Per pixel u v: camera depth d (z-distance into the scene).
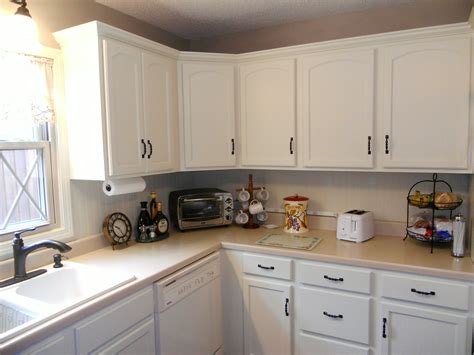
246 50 2.80
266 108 2.44
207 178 3.01
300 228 2.53
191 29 2.73
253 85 2.46
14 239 1.69
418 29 1.95
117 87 1.93
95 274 1.78
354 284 1.97
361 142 2.17
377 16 2.35
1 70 1.68
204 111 2.46
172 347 1.89
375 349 1.97
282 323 2.19
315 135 2.29
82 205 2.11
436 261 1.89
